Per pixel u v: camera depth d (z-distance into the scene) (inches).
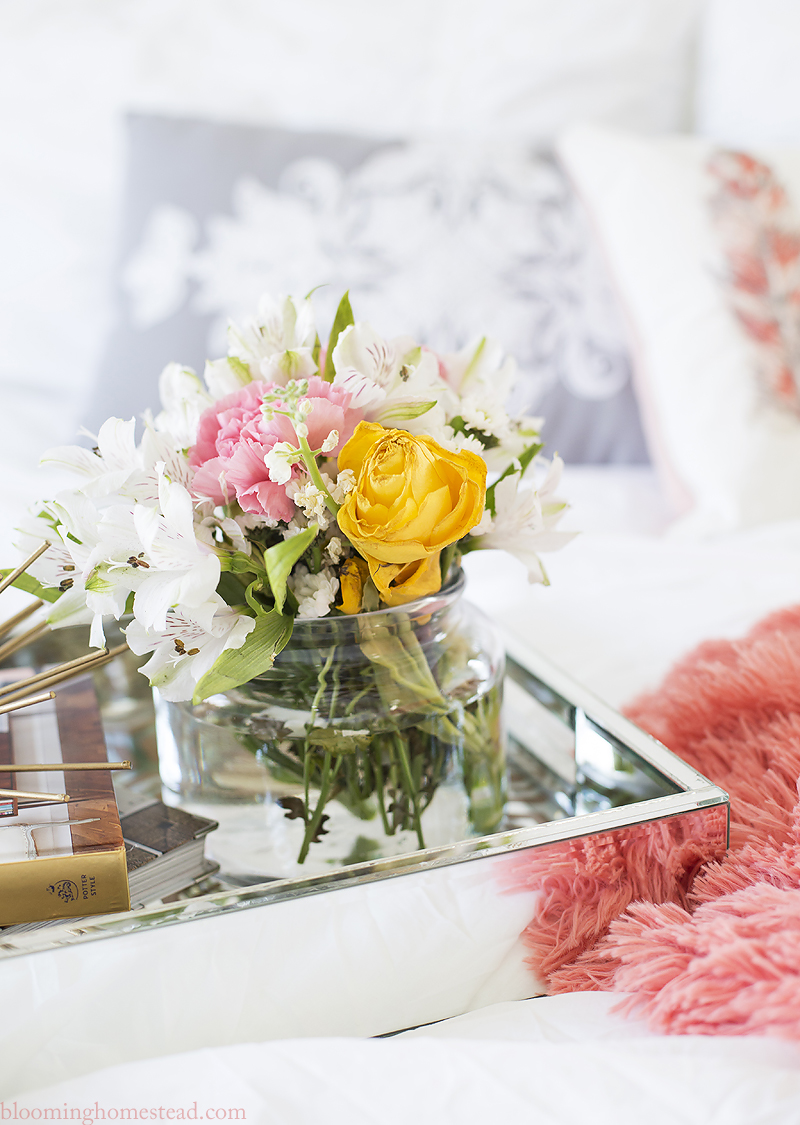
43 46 61.6
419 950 18.4
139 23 61.7
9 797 19.9
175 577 17.5
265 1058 15.8
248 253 53.9
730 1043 16.0
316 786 20.3
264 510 18.6
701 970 17.1
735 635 32.4
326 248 54.2
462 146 57.2
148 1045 17.2
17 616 21.6
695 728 26.7
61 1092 15.4
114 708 28.4
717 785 22.1
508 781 27.3
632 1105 14.6
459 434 20.4
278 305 21.4
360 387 19.2
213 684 18.2
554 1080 15.1
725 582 37.4
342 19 62.0
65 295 62.0
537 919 19.0
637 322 50.1
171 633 18.6
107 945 16.7
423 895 18.3
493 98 62.9
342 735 20.0
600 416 54.3
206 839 21.7
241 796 20.9
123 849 18.5
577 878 19.3
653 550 40.6
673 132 65.4
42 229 62.1
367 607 19.9
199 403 21.5
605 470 54.1
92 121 62.1
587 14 62.9
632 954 18.3
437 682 21.0
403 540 18.0
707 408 46.2
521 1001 18.7
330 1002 18.0
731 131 60.9
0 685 25.0
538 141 60.7
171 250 54.0
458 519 18.5
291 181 55.2
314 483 18.2
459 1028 17.8
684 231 48.2
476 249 54.5
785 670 28.0
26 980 16.4
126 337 53.6
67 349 62.0
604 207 51.2
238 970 17.5
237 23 61.9
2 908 18.0
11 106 61.8
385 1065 15.6
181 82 61.9
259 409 19.4
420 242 54.4
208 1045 17.4
